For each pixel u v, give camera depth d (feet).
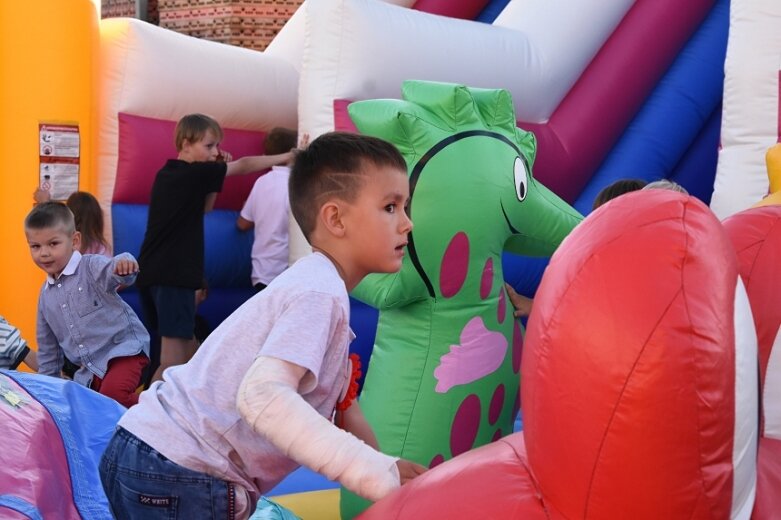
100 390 11.71
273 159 15.64
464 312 8.83
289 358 5.17
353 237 5.88
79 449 8.61
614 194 10.20
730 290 4.51
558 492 4.67
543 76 13.82
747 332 4.57
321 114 12.44
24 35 14.39
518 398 9.42
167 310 13.58
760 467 5.35
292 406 5.01
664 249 4.49
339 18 12.34
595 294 4.51
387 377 8.88
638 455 4.38
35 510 7.27
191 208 13.78
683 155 15.33
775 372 5.87
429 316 8.81
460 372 8.74
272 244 15.84
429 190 8.59
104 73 15.51
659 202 4.73
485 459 5.26
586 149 14.11
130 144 15.46
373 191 5.84
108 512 8.04
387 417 8.73
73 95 14.82
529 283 13.96
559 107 14.29
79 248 13.79
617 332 4.40
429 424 8.63
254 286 16.01
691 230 4.56
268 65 17.79
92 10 15.02
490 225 8.83
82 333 11.74
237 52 17.38
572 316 4.55
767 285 6.01
